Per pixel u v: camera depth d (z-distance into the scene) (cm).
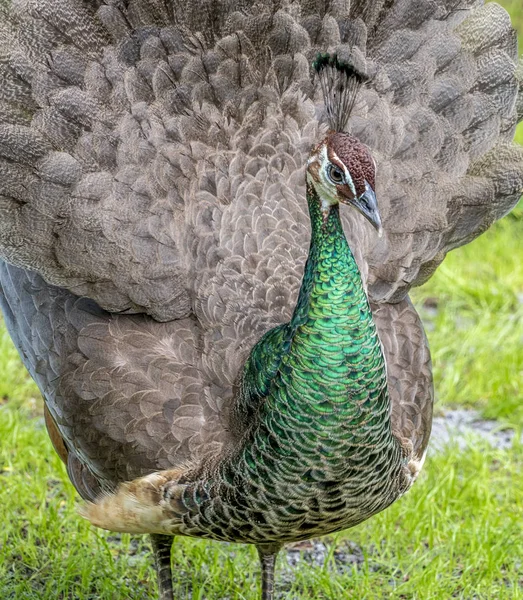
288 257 941
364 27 1018
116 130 954
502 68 1041
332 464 828
